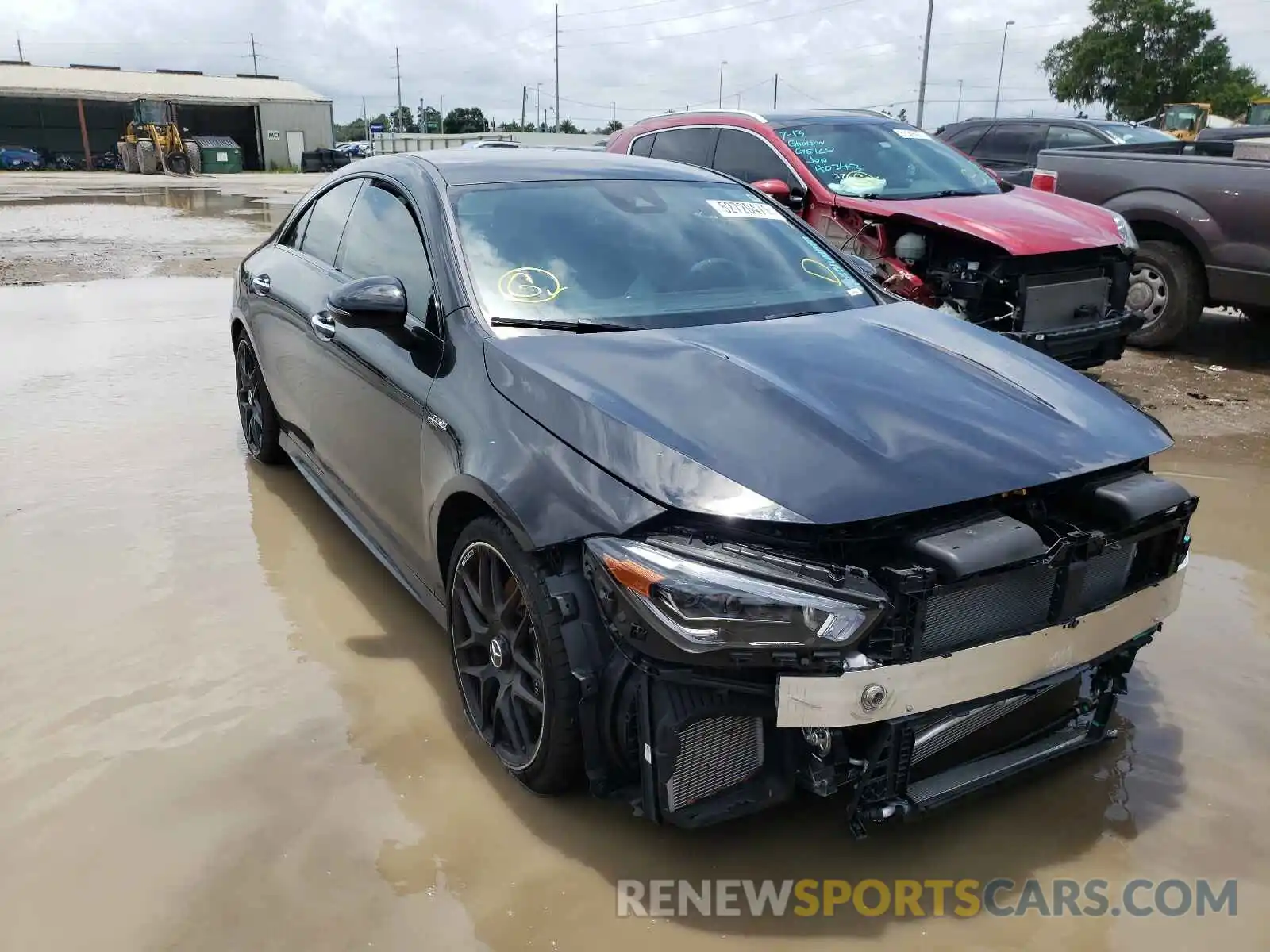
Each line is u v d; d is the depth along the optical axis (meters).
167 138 41.75
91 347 7.49
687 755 2.24
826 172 6.55
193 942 2.21
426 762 2.84
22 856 2.46
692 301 3.22
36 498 4.63
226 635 3.51
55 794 2.68
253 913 2.29
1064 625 2.36
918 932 2.27
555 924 2.28
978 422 2.53
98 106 54.16
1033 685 2.36
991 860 2.49
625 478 2.29
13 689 3.15
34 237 15.04
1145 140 9.98
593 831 2.57
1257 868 2.46
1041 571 2.34
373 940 2.22
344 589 3.86
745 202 3.91
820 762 2.23
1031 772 2.82
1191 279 6.97
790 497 2.18
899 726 2.22
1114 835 2.57
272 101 55.09
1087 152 7.59
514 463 2.52
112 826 2.56
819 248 3.80
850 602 2.09
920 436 2.42
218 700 3.12
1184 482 4.92
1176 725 3.02
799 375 2.66
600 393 2.51
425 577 3.14
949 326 3.29
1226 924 2.29
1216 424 5.75
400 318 2.97
